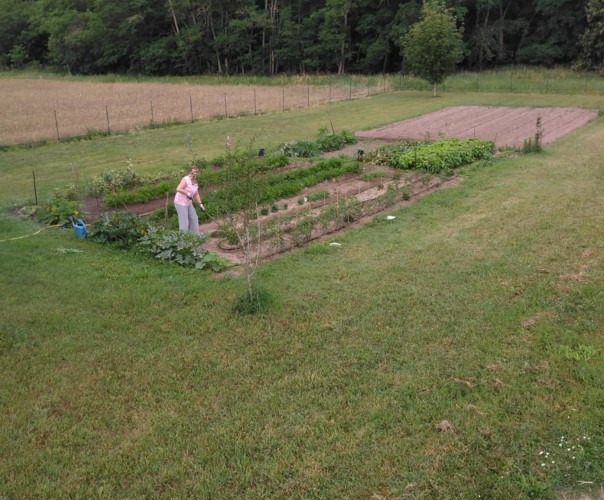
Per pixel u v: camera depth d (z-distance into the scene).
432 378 6.52
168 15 66.88
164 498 4.92
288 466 5.25
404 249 10.70
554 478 5.03
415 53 37.72
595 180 15.11
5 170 19.11
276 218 12.50
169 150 22.34
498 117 28.17
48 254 10.88
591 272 9.28
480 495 4.86
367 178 16.61
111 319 8.20
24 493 5.00
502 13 58.59
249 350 7.30
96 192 15.61
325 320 8.00
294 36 63.59
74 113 32.72
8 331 7.84
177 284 9.45
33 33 78.81
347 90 42.94
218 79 56.72
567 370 6.59
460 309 8.16
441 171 16.48
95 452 5.51
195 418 5.97
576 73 49.34
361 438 5.57
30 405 6.25
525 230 11.45
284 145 20.86
